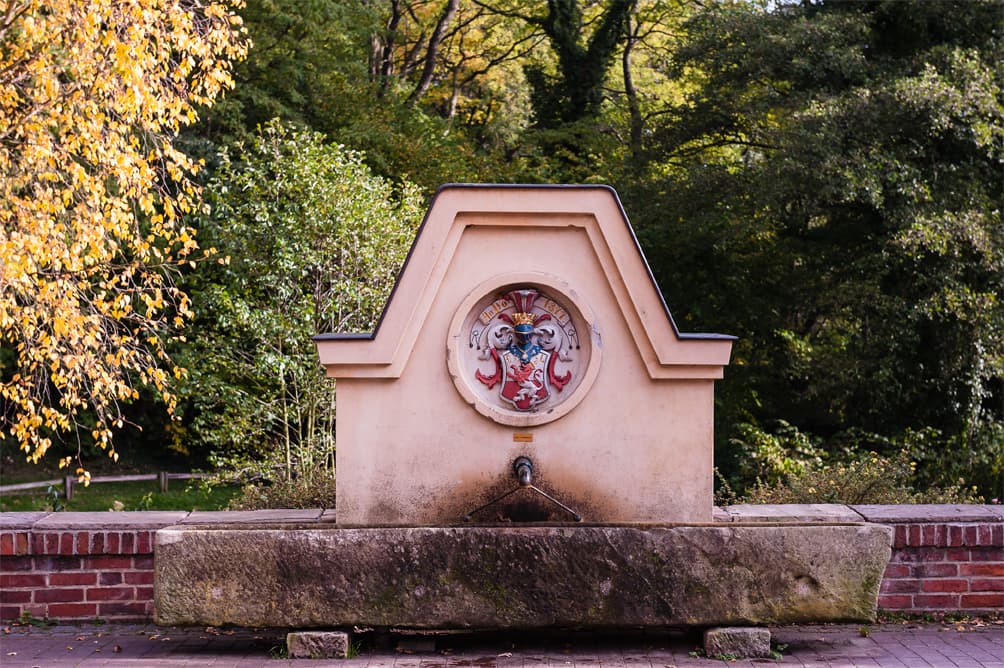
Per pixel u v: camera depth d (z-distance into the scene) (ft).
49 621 20.95
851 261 57.36
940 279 51.13
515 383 20.52
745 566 18.79
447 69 100.68
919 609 21.15
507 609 18.75
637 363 20.58
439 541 18.81
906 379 54.75
